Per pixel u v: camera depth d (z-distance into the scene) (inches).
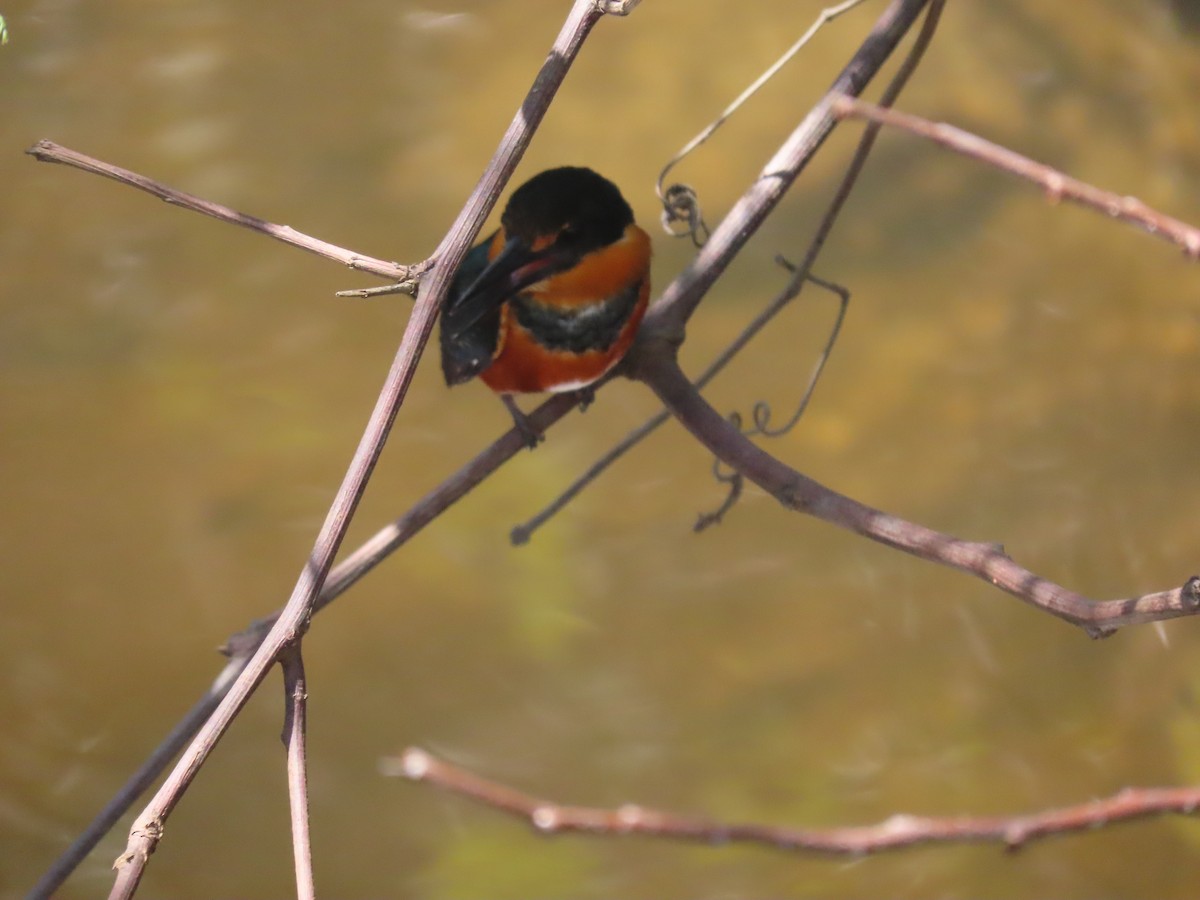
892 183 584.4
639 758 438.9
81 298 557.3
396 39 645.3
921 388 528.7
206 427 521.0
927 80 612.7
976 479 503.2
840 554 494.0
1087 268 559.8
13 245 571.2
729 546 495.8
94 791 432.1
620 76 619.2
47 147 173.2
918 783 430.0
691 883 419.8
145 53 642.2
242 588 479.2
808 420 520.1
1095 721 445.1
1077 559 478.9
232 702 151.7
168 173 590.6
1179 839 417.4
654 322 263.6
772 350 538.9
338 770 442.3
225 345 546.0
